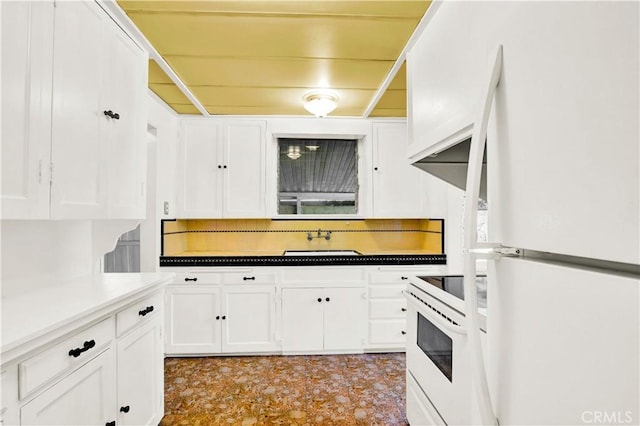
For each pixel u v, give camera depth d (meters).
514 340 0.62
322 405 2.03
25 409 0.89
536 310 0.56
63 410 1.04
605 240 0.44
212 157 3.03
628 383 0.41
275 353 2.83
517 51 0.62
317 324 2.80
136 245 3.10
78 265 1.68
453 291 1.42
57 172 1.14
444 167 1.57
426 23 1.60
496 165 0.69
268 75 2.22
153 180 2.66
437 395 1.36
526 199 0.59
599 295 0.45
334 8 1.51
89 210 1.31
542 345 0.55
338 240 3.39
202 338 2.74
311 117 3.12
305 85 2.39
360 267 2.84
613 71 0.42
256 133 3.08
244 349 2.76
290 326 2.79
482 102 0.69
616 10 0.42
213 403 2.05
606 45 0.43
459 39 1.08
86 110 1.29
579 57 0.48
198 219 3.24
